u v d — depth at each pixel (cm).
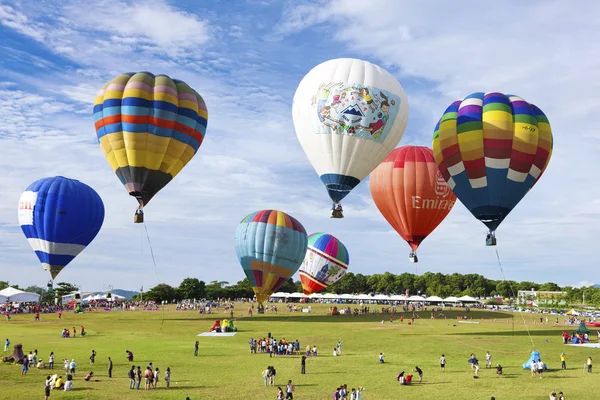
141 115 4716
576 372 3406
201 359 3828
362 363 3731
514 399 2659
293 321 6894
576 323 7038
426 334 5369
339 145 4138
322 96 4159
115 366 3475
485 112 4128
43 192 5969
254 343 4256
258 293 6644
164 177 4912
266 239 6512
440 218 5000
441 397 2714
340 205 4297
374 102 4138
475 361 3312
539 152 4078
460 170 4206
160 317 7356
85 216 6075
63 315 7538
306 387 2936
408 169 4922
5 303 8962
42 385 2855
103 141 4841
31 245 6044
